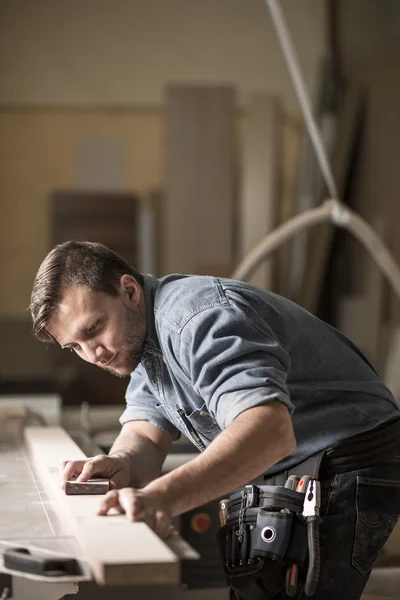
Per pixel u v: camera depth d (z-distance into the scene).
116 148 7.62
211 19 7.81
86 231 7.24
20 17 7.59
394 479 2.13
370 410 2.14
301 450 2.11
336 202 4.27
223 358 1.81
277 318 2.04
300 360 2.09
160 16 7.75
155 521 1.68
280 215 7.67
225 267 7.32
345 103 7.50
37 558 1.59
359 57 7.71
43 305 1.98
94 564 1.50
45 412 3.92
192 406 2.11
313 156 7.46
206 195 7.35
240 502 2.18
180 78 7.78
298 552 2.01
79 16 7.66
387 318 7.28
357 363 2.20
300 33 7.88
